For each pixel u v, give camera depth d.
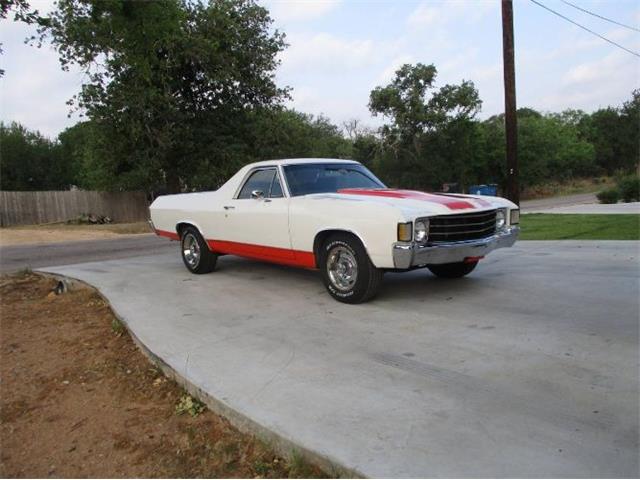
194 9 24.16
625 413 2.93
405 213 4.83
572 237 10.21
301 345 4.27
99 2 7.25
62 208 27.38
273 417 3.01
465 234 5.24
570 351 3.87
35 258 12.19
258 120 26.92
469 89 41.12
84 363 4.43
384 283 6.39
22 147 39.31
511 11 13.52
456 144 42.56
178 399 3.60
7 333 5.32
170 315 5.32
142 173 23.80
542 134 46.72
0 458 3.08
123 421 3.40
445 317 4.86
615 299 5.21
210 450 2.96
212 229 7.11
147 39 8.23
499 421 2.89
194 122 25.70
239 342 4.39
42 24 7.32
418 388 3.35
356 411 3.06
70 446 3.16
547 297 5.40
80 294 6.87
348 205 5.23
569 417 2.91
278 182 6.20
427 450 2.63
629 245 8.59
